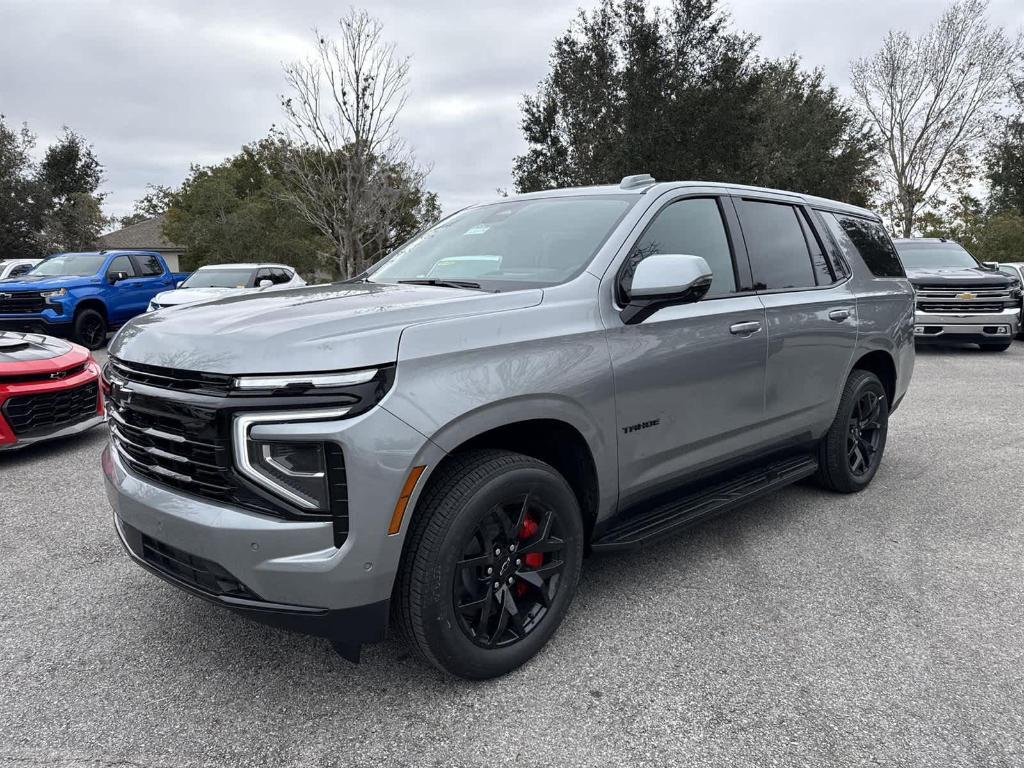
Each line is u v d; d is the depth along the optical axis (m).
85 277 13.85
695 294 3.16
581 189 3.76
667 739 2.33
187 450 2.39
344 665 2.78
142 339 2.59
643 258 3.20
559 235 3.31
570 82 27.44
